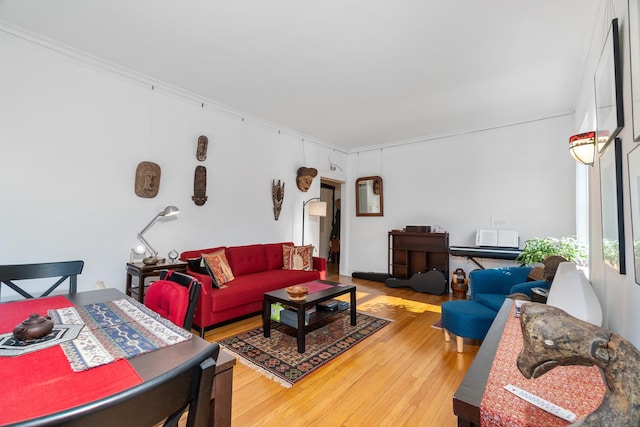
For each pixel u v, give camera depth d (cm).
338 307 305
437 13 211
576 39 239
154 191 321
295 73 302
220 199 392
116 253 298
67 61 268
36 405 68
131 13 218
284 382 207
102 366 87
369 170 591
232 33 239
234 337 284
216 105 380
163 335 110
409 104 375
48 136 258
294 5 206
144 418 54
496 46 250
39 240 254
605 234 170
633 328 121
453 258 483
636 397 50
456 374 220
